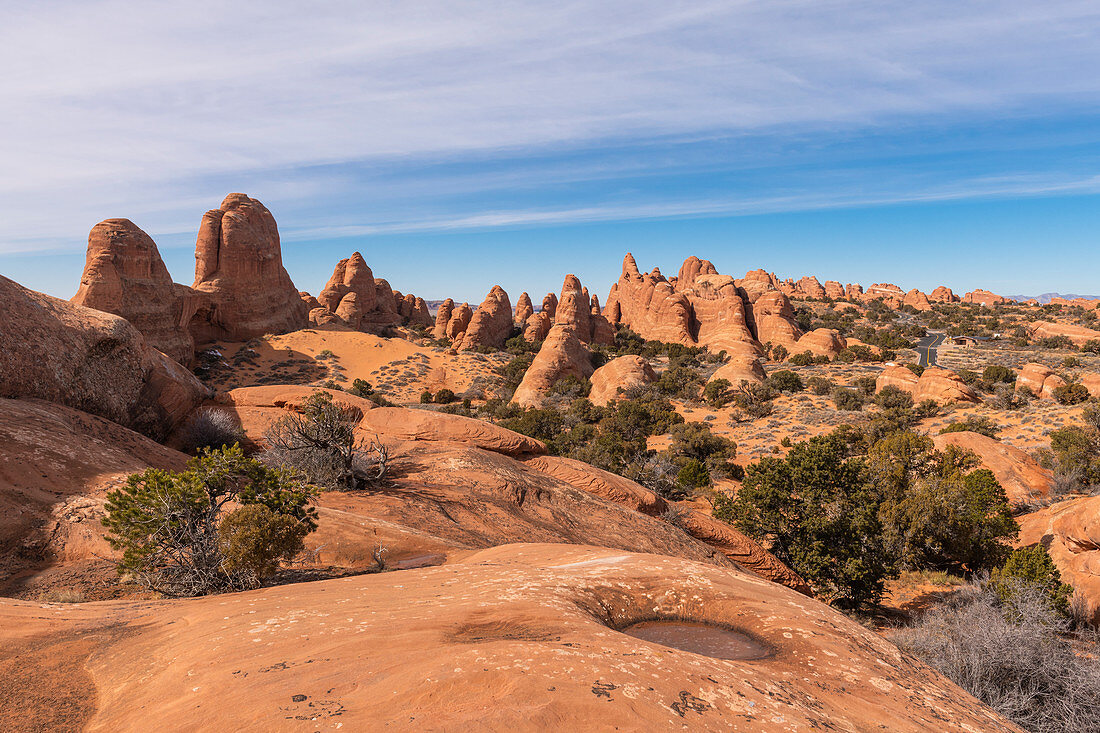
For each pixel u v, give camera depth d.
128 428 21.94
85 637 5.63
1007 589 16.77
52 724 3.94
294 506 10.45
